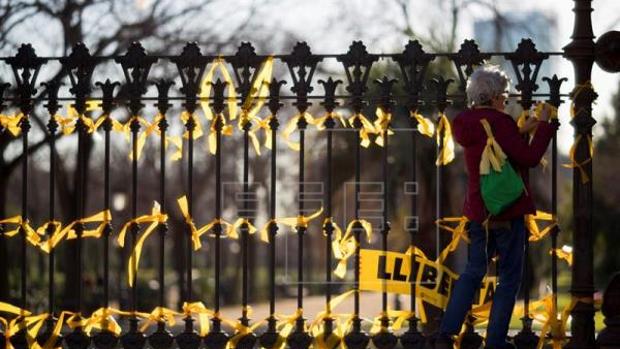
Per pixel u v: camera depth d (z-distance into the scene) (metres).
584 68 12.38
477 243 11.85
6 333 12.80
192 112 12.52
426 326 13.84
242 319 12.54
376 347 12.35
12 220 12.91
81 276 12.77
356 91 12.30
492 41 36.62
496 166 11.53
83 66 12.65
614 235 64.25
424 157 31.38
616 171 65.81
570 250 12.84
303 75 12.40
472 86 11.92
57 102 12.80
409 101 12.35
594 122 12.36
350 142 42.03
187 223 12.67
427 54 12.34
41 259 43.00
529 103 12.32
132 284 12.69
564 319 12.45
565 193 51.12
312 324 12.65
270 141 12.66
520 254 11.79
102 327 12.62
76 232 12.71
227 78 12.63
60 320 12.71
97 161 65.81
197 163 65.25
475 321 12.54
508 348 11.83
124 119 31.03
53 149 12.80
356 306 12.45
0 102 12.99
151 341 12.52
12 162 31.47
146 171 71.38
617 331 12.23
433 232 30.70
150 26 32.88
